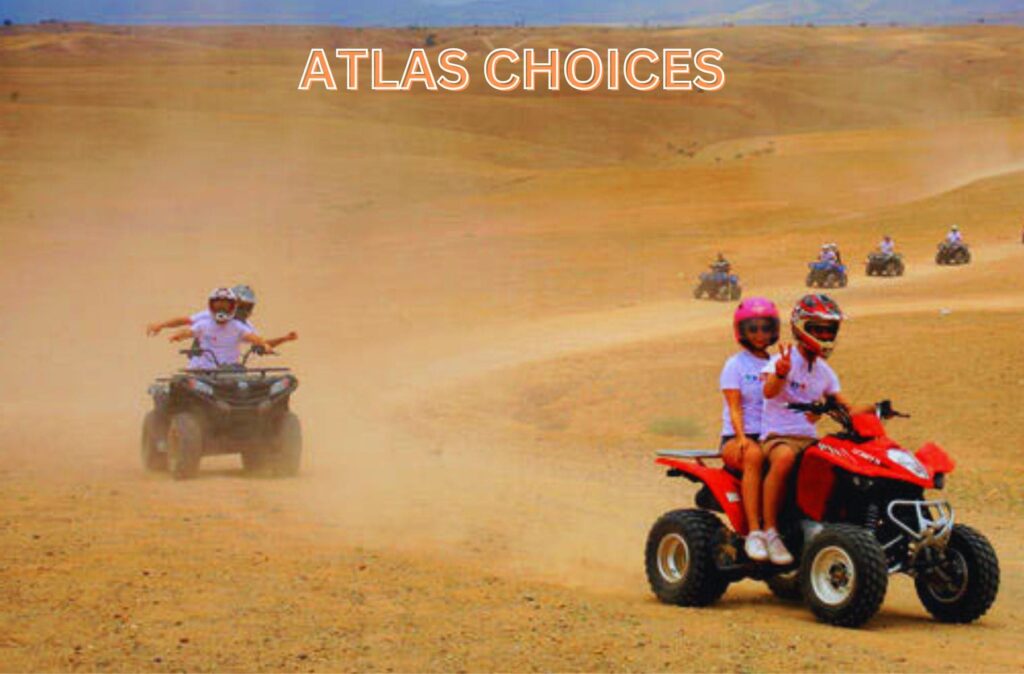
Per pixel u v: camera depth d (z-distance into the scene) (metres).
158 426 16.77
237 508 13.45
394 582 9.62
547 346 38.88
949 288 50.00
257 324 47.03
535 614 8.71
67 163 135.12
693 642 8.05
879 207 89.81
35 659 7.22
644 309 48.66
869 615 8.53
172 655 7.38
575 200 102.56
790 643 8.09
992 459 21.20
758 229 78.62
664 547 9.59
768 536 8.91
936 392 26.75
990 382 27.22
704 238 74.94
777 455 8.92
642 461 19.97
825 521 8.91
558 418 27.41
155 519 12.41
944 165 122.31
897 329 35.62
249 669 7.16
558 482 17.30
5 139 147.62
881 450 8.68
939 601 9.10
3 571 9.55
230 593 9.02
